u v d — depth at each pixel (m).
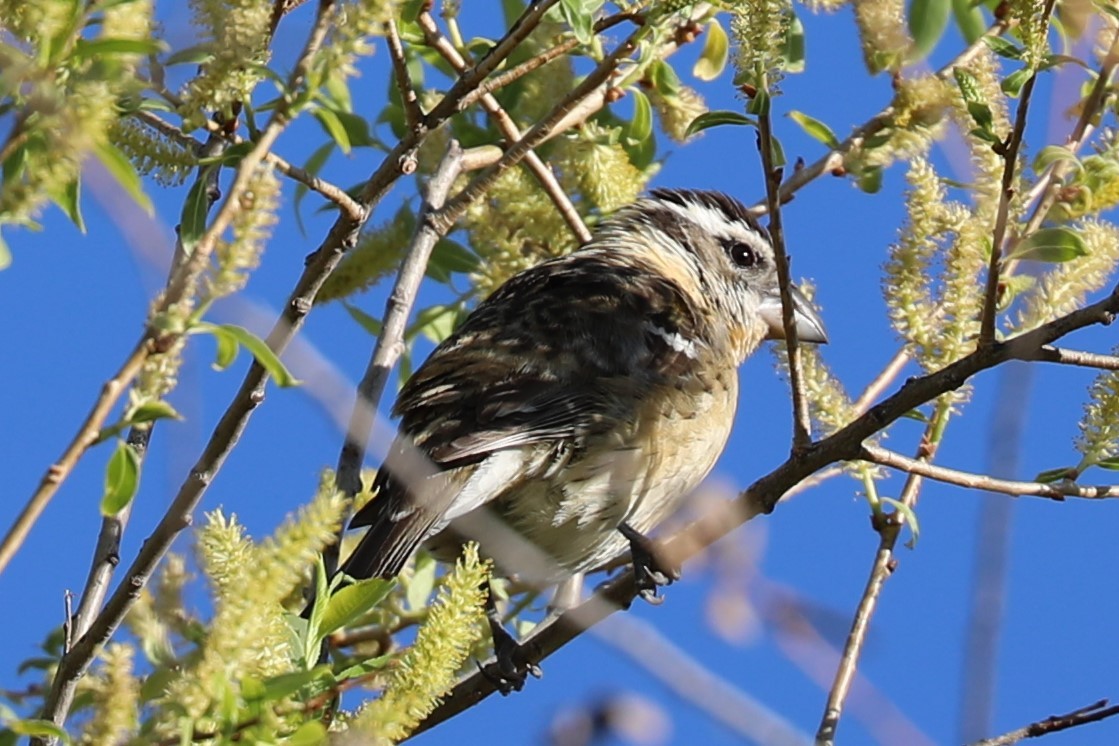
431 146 11.23
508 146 10.89
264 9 7.62
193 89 7.62
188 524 7.31
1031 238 8.62
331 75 7.37
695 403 10.51
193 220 7.92
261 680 6.45
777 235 7.94
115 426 6.29
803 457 7.80
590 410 10.08
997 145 7.63
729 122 8.07
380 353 9.48
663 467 10.38
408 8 10.19
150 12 7.59
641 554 9.52
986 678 5.65
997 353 7.64
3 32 6.44
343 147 8.31
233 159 7.89
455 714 9.00
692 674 4.95
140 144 7.79
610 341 10.38
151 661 7.06
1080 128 9.36
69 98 6.11
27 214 6.20
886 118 10.94
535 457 9.94
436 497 9.36
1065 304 9.17
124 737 6.34
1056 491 8.13
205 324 6.19
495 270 11.27
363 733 6.21
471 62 10.97
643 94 11.22
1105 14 9.34
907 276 9.09
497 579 10.20
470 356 10.15
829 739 8.09
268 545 6.22
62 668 7.17
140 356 6.26
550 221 11.35
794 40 10.95
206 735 6.32
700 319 10.98
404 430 9.84
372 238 10.28
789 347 7.90
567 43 9.38
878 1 9.88
